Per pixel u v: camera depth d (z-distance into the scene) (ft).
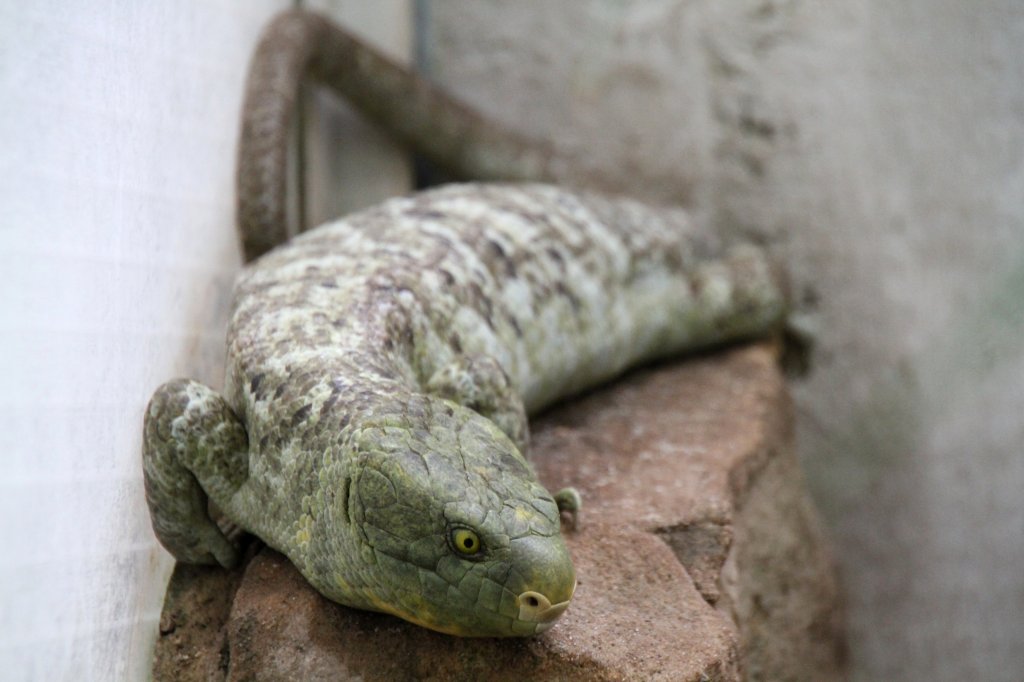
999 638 24.95
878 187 24.16
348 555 10.85
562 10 24.64
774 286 21.53
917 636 25.04
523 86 24.93
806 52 23.98
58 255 10.62
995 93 24.03
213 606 12.91
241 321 13.71
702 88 24.41
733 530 14.40
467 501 10.13
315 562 11.49
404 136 23.62
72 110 11.11
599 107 24.76
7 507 9.33
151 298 13.57
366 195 23.93
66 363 10.74
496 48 24.93
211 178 16.97
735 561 14.57
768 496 17.29
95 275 11.62
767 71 24.13
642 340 19.65
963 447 24.54
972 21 23.84
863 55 23.86
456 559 10.16
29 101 10.11
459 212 17.24
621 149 24.77
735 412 18.02
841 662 19.33
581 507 14.14
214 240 16.88
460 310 15.17
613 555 13.01
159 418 12.29
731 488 15.53
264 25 20.85
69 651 10.56
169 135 14.78
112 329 12.12
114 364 12.16
